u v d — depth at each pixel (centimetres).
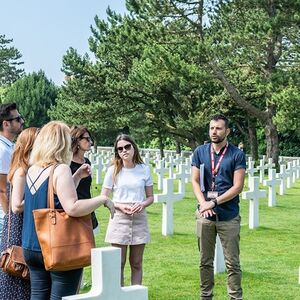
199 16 3519
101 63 4169
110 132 5259
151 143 6512
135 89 3988
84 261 492
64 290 498
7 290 578
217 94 3975
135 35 3591
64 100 4831
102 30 4125
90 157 3322
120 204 761
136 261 775
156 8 3503
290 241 1325
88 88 4159
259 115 3650
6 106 682
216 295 847
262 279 954
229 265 732
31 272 520
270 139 3700
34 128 588
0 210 659
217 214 725
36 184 509
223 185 725
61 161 516
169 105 4119
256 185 1484
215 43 3447
